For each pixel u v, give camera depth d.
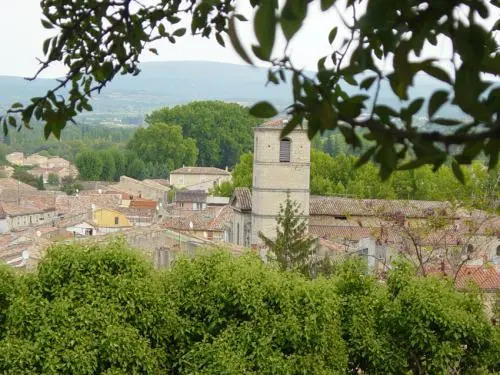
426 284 23.22
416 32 3.24
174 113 195.62
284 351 21.58
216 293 21.91
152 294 21.52
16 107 7.54
